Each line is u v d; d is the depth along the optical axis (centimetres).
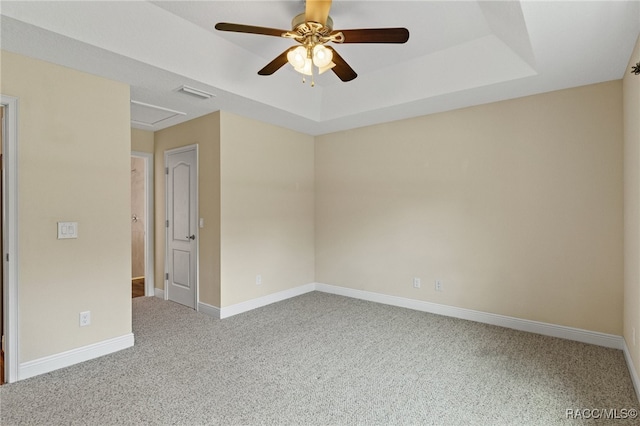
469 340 310
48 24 206
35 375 242
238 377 243
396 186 419
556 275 316
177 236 436
